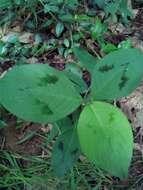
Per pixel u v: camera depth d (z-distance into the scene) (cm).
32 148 49
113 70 32
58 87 31
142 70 32
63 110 31
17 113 30
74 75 40
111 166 29
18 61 56
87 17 57
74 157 37
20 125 50
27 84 30
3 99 30
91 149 30
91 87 32
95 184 46
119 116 30
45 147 49
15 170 47
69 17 57
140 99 52
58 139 37
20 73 31
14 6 60
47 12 60
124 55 32
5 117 51
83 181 46
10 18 60
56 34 58
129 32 60
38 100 30
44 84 31
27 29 60
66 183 46
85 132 30
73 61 56
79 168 47
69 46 57
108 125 30
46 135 50
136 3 64
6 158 48
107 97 32
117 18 60
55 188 45
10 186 46
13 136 50
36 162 48
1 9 61
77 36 58
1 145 50
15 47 57
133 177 47
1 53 57
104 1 62
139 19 62
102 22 61
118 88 32
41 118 31
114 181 46
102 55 56
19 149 49
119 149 29
